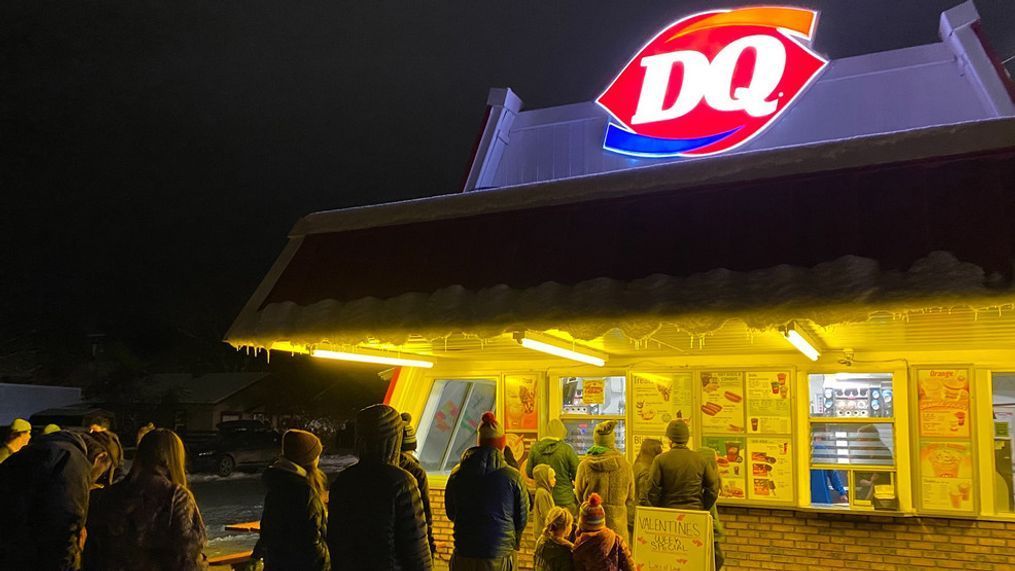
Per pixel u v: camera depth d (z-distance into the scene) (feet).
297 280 20.45
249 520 55.98
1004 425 24.07
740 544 26.45
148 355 184.14
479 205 18.98
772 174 16.16
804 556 25.53
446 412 33.14
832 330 21.39
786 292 14.67
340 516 14.56
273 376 154.81
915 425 24.67
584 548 18.06
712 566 21.06
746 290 15.05
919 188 14.73
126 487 13.51
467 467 17.98
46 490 13.99
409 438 19.43
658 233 16.58
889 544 24.54
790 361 26.58
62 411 126.82
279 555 15.10
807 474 25.84
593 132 29.94
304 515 15.07
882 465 24.98
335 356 24.68
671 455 22.56
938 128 15.03
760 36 27.25
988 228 13.84
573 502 25.20
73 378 166.40
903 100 25.66
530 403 30.58
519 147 31.24
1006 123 14.51
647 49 29.09
